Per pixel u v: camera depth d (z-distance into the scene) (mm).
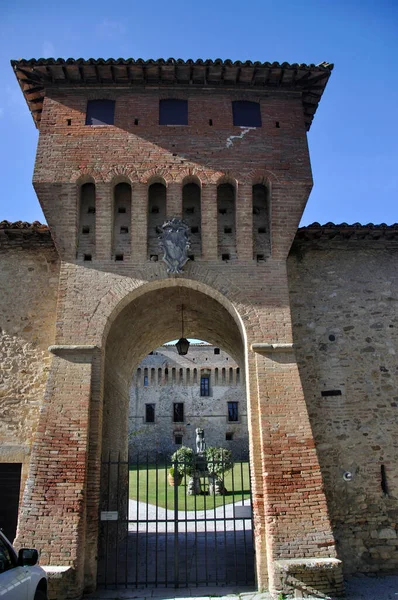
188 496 32375
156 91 16938
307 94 17391
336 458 14711
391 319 16312
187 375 69500
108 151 15922
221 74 16688
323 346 15891
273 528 12273
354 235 16797
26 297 16047
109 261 15062
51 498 12320
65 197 15430
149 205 16219
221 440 67000
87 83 16844
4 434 14602
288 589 11648
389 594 11820
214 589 12594
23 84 17047
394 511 14273
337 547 13836
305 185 15938
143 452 66188
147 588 12758
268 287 14984
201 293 16578
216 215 15516
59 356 13875
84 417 13164
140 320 18297
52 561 11734
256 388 13812
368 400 15344
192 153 16047
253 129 16531
